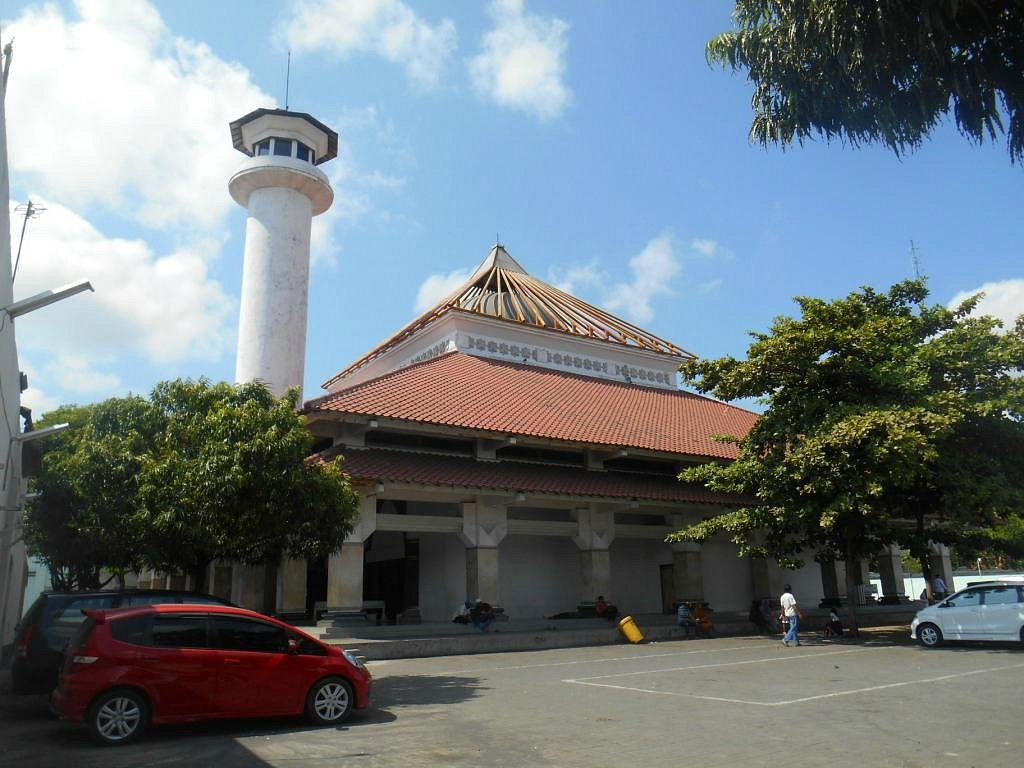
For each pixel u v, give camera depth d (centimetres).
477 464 2233
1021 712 955
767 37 1069
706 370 2189
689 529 2184
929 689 1157
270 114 2742
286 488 1364
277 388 2541
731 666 1512
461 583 2333
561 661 1650
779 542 2158
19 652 1082
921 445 1720
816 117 1080
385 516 2014
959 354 2006
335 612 1902
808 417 2014
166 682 869
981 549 2203
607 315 3606
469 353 2862
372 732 891
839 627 2222
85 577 1867
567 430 2380
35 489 1703
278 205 2684
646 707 1034
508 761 737
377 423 2030
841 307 2016
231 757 775
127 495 1448
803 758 729
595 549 2388
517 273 3678
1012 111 954
